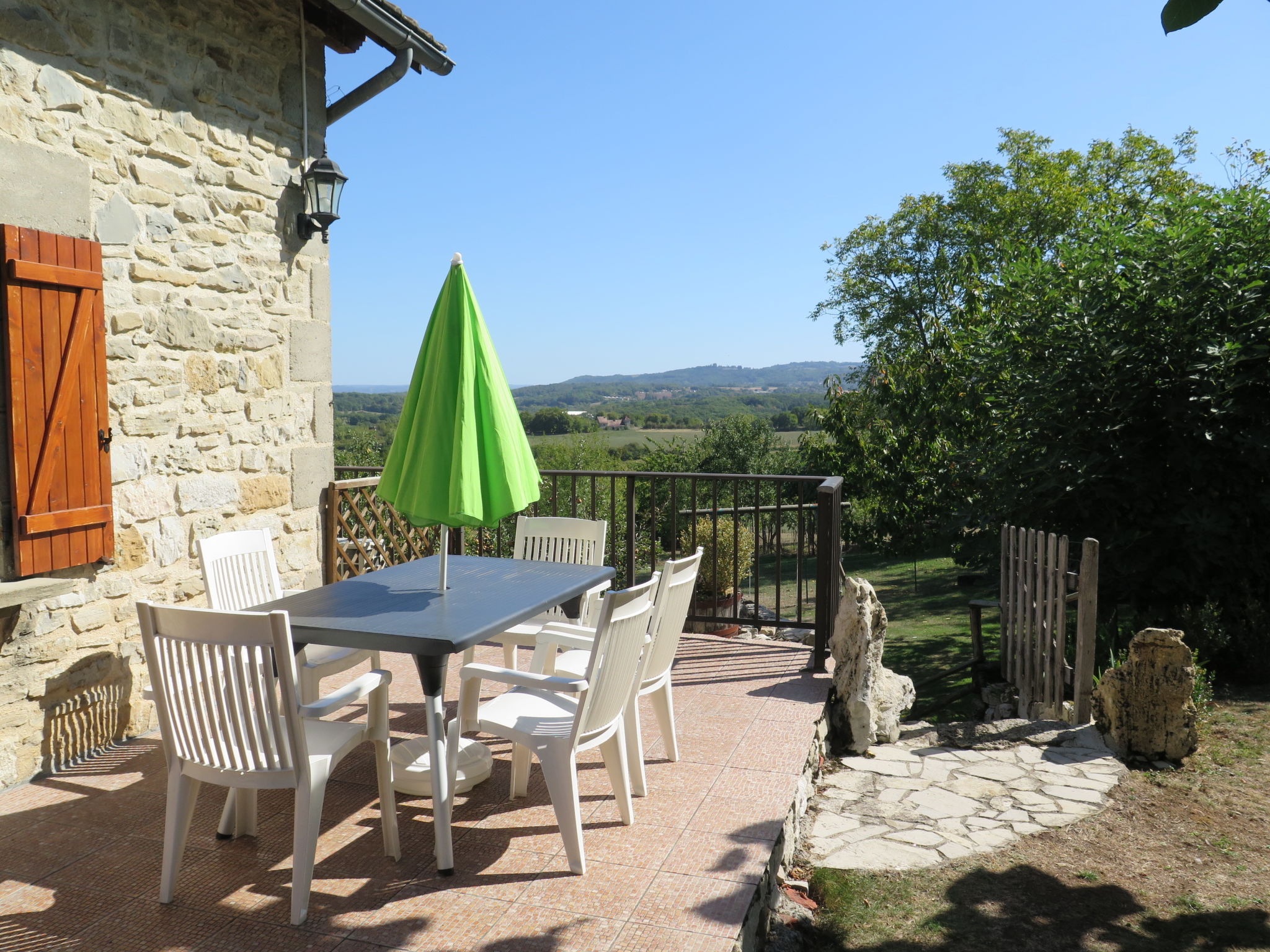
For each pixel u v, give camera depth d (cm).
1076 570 688
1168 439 652
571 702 289
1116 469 654
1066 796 372
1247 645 557
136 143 379
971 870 309
